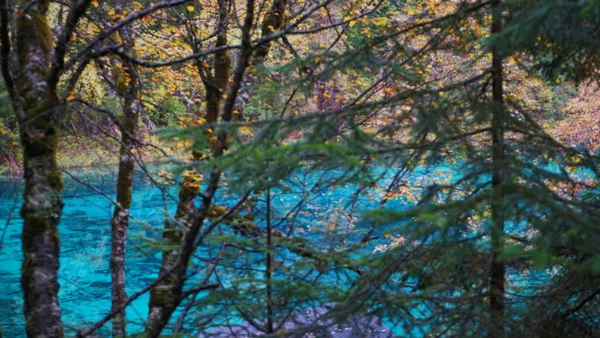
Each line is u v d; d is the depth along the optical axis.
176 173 2.44
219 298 3.05
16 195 4.52
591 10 1.83
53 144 3.58
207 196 2.79
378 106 2.59
